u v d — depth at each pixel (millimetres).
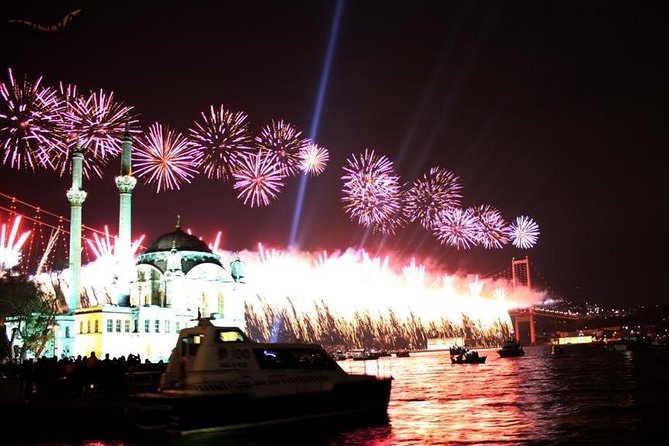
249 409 38062
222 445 36125
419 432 39812
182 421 35906
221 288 116750
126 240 108938
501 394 66875
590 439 37281
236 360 38906
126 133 109000
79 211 107250
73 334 102938
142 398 37375
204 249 119188
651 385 71875
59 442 37938
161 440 37938
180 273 112062
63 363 50781
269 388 39156
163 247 117438
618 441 36594
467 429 41156
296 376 40344
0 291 84688
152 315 104562
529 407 53188
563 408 51781
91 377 45875
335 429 40844
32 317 87312
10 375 48625
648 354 182750
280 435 38594
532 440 37094
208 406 36750
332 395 41188
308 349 42031
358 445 35781
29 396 43875
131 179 109250
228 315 116875
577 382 79938
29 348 86438
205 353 38438
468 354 171250
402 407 55594
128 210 109438
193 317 110438
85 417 41656
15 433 40438
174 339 106500
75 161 106375
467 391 72062
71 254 106125
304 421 39969
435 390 75000
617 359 153250
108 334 99750
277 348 40750
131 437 39062
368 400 42875
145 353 102688
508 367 135875
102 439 38688
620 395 61250
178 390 38375
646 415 46594
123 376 46812
